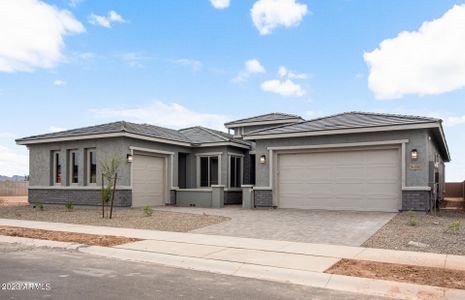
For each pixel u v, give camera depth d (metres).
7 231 12.59
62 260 8.72
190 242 10.45
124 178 19.61
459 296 6.16
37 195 22.50
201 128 25.88
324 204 18.25
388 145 16.83
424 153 16.02
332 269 7.66
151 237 11.27
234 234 11.73
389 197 16.86
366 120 18.00
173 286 6.65
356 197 17.55
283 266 7.90
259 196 19.55
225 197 22.78
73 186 21.08
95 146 20.47
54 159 22.22
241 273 7.67
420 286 6.57
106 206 20.00
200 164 23.97
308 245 9.95
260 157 19.59
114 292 6.19
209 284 6.83
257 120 26.80
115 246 10.05
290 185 19.14
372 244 10.07
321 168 18.41
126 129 19.58
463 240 10.41
